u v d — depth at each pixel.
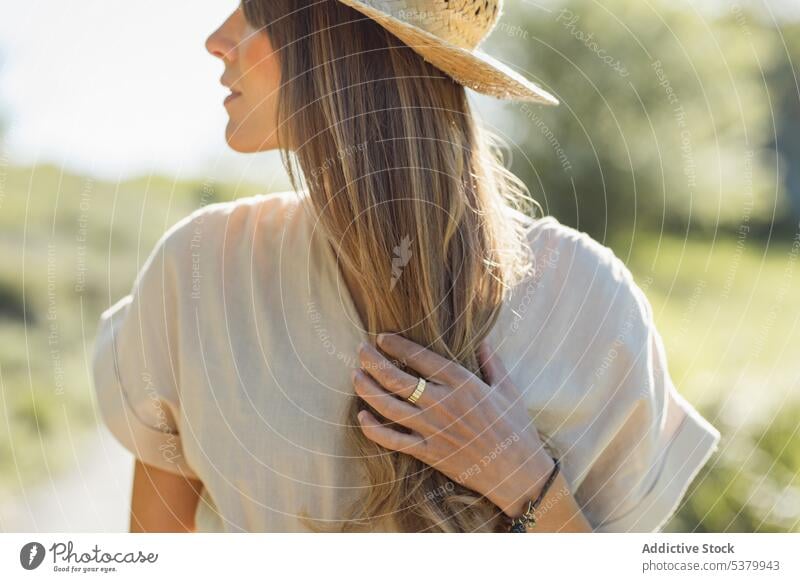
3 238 3.51
